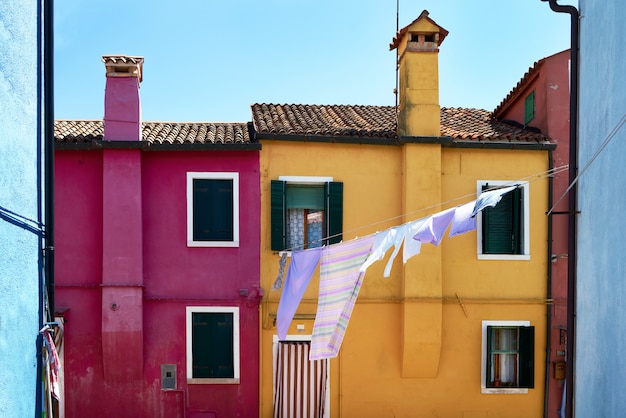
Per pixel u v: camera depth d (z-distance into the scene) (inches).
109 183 458.6
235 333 470.0
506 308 485.1
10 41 212.2
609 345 259.4
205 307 469.1
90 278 464.1
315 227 485.1
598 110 273.1
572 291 293.1
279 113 541.0
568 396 292.7
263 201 475.5
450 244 483.5
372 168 483.2
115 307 454.9
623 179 249.4
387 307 477.4
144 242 467.2
